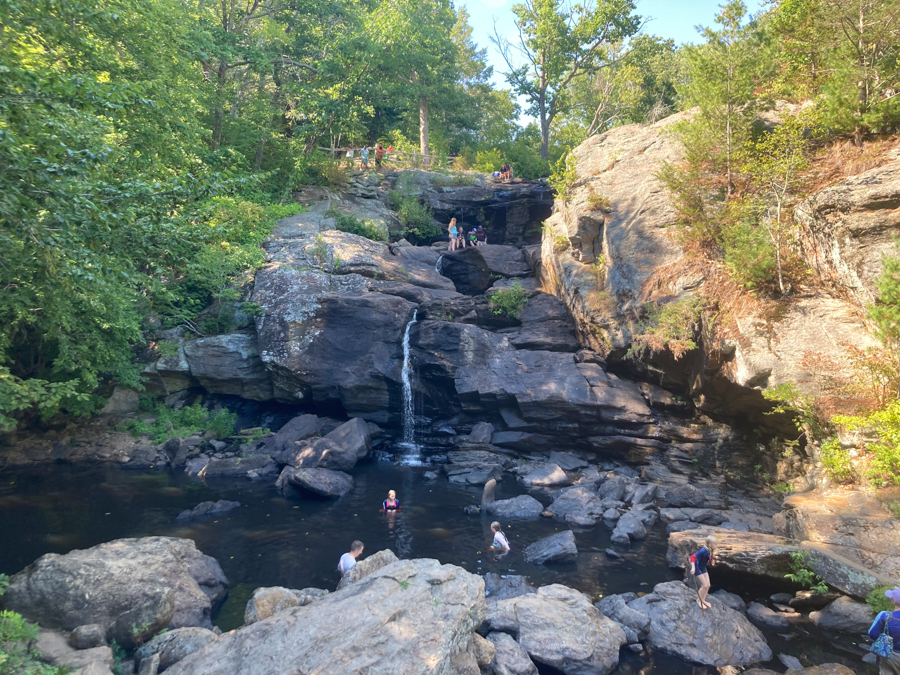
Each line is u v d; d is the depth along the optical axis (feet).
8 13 32.60
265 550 37.70
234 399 71.26
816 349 38.91
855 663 25.43
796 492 41.52
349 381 64.44
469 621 23.34
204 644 22.24
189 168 71.31
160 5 62.75
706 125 54.44
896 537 29.09
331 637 20.57
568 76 154.30
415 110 157.58
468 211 110.11
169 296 66.13
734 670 25.36
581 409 58.03
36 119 27.48
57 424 65.10
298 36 109.09
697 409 54.24
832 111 46.26
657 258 55.88
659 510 47.01
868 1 46.09
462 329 65.82
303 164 103.55
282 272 71.36
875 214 36.78
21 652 21.61
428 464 62.08
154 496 49.19
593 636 26.35
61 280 32.86
